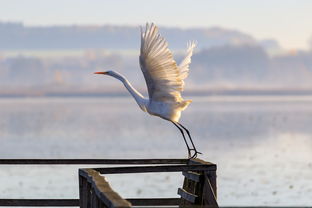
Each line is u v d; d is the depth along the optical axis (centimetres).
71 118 14362
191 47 1120
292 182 3017
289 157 4606
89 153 5362
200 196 1011
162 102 1108
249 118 13062
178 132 8519
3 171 3512
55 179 3181
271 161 4288
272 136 7381
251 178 3241
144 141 6806
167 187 2881
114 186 2920
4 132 8562
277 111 17712
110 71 1166
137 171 967
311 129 8738
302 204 2327
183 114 16225
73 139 7169
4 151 5588
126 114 17288
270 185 2930
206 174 983
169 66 1067
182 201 1102
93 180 853
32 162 1080
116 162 1092
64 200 1087
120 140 6956
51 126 10331
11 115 16800
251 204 2355
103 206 784
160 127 10019
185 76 1108
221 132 8375
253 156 4750
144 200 1121
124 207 650
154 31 1056
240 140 6762
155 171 966
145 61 1074
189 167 975
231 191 2739
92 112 19525
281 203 2366
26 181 3094
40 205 1084
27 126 10362
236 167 3906
